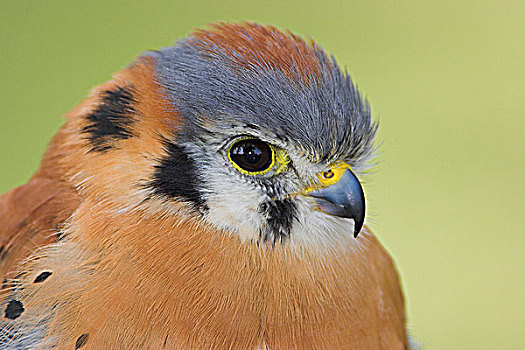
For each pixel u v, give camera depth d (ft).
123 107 5.42
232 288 5.41
